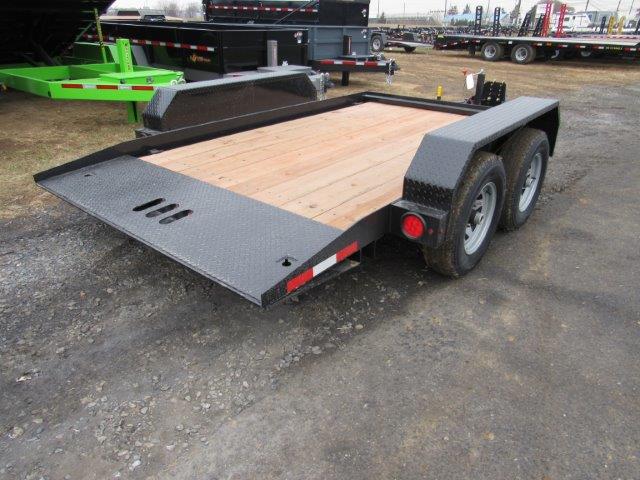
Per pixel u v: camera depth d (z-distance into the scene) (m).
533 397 2.29
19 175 4.99
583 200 4.71
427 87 11.38
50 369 2.45
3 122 7.12
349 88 10.90
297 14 11.41
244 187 3.07
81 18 8.25
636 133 7.56
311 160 3.61
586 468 1.94
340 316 2.88
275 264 2.19
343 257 2.44
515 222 3.88
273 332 2.73
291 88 5.11
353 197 2.92
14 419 2.16
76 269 3.33
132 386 2.34
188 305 2.96
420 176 2.61
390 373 2.44
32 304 2.94
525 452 2.01
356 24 11.38
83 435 2.08
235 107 4.51
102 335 2.69
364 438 2.08
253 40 8.31
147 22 11.83
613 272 3.38
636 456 1.99
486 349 2.61
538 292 3.13
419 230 2.61
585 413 2.20
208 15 13.99
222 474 1.92
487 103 5.60
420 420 2.16
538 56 18.64
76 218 4.09
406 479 1.90
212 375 2.42
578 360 2.53
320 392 2.32
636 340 2.68
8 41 8.22
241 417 2.18
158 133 3.81
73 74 7.59
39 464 1.95
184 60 8.73
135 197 2.95
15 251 3.54
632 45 16.56
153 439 2.07
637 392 2.32
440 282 3.24
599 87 12.35
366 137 4.22
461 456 1.99
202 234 2.48
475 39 19.41
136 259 3.46
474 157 2.96
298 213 2.69
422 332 2.74
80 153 5.69
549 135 4.18
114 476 1.91
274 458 1.98
